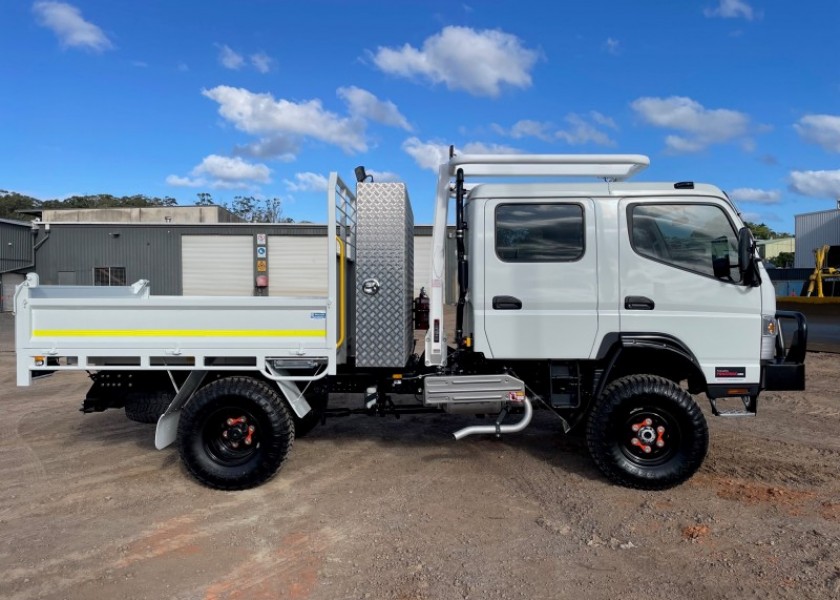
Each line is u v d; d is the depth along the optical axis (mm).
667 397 4820
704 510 4508
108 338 4930
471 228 5203
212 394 4914
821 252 17109
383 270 5090
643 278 5043
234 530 4254
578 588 3436
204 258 33469
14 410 8055
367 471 5469
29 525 4359
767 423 7055
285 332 4941
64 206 80375
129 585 3516
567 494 4863
